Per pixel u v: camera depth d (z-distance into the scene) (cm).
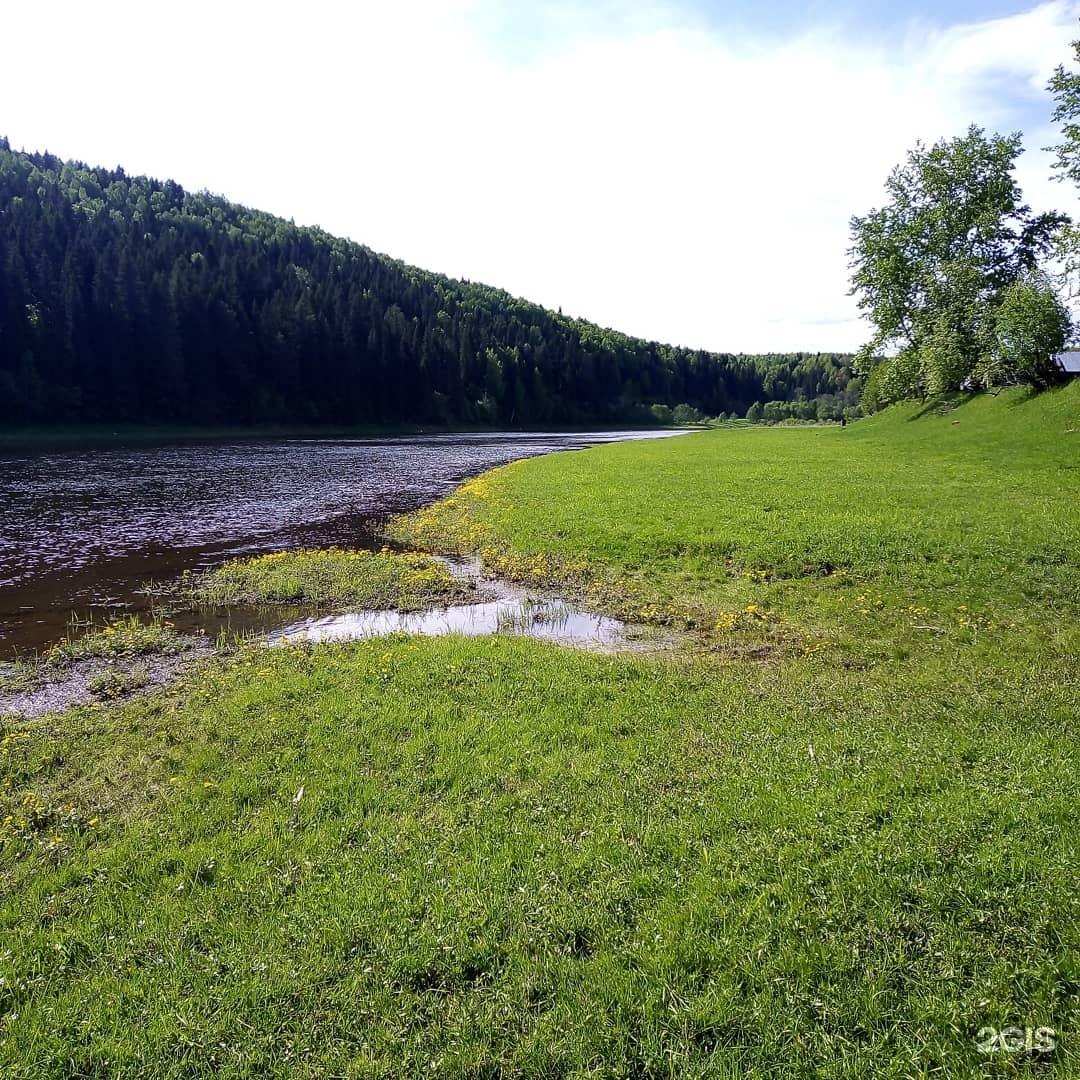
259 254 12912
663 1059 438
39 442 6581
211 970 532
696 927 540
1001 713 891
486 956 530
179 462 5194
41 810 777
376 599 1733
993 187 5094
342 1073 446
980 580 1554
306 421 10400
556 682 1086
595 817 705
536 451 6788
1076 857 561
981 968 478
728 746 847
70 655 1341
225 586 1834
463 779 799
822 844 624
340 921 572
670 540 2066
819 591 1609
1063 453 3297
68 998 515
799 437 5947
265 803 779
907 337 5681
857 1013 454
